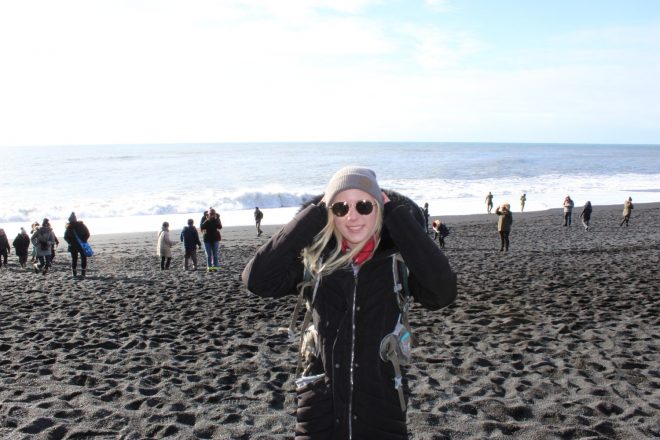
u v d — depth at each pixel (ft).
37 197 162.30
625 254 59.72
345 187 7.16
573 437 14.03
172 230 106.11
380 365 7.43
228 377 19.33
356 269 7.57
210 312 31.60
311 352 7.89
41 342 25.12
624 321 27.27
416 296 7.82
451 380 18.80
